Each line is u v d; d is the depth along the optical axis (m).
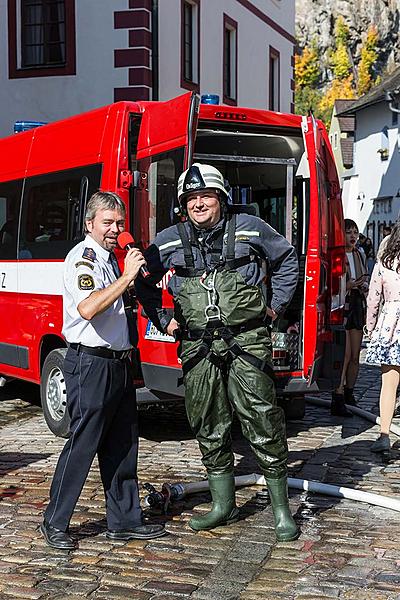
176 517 5.58
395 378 7.07
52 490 5.09
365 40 111.25
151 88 17.16
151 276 5.19
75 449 5.01
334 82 111.56
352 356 9.03
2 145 9.23
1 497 6.05
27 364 8.59
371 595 4.40
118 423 5.14
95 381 4.92
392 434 8.02
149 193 6.94
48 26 17.39
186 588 4.50
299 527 5.36
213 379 5.12
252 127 7.48
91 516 5.62
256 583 4.55
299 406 8.56
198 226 5.09
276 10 24.95
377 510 5.73
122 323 4.99
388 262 6.96
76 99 17.22
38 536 5.25
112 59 16.89
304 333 7.33
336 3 111.94
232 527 5.39
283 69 25.72
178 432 8.07
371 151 39.03
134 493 5.21
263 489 6.16
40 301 8.30
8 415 9.05
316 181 7.29
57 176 8.03
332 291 7.84
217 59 20.66
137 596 4.42
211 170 5.05
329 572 4.70
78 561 4.87
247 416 5.05
